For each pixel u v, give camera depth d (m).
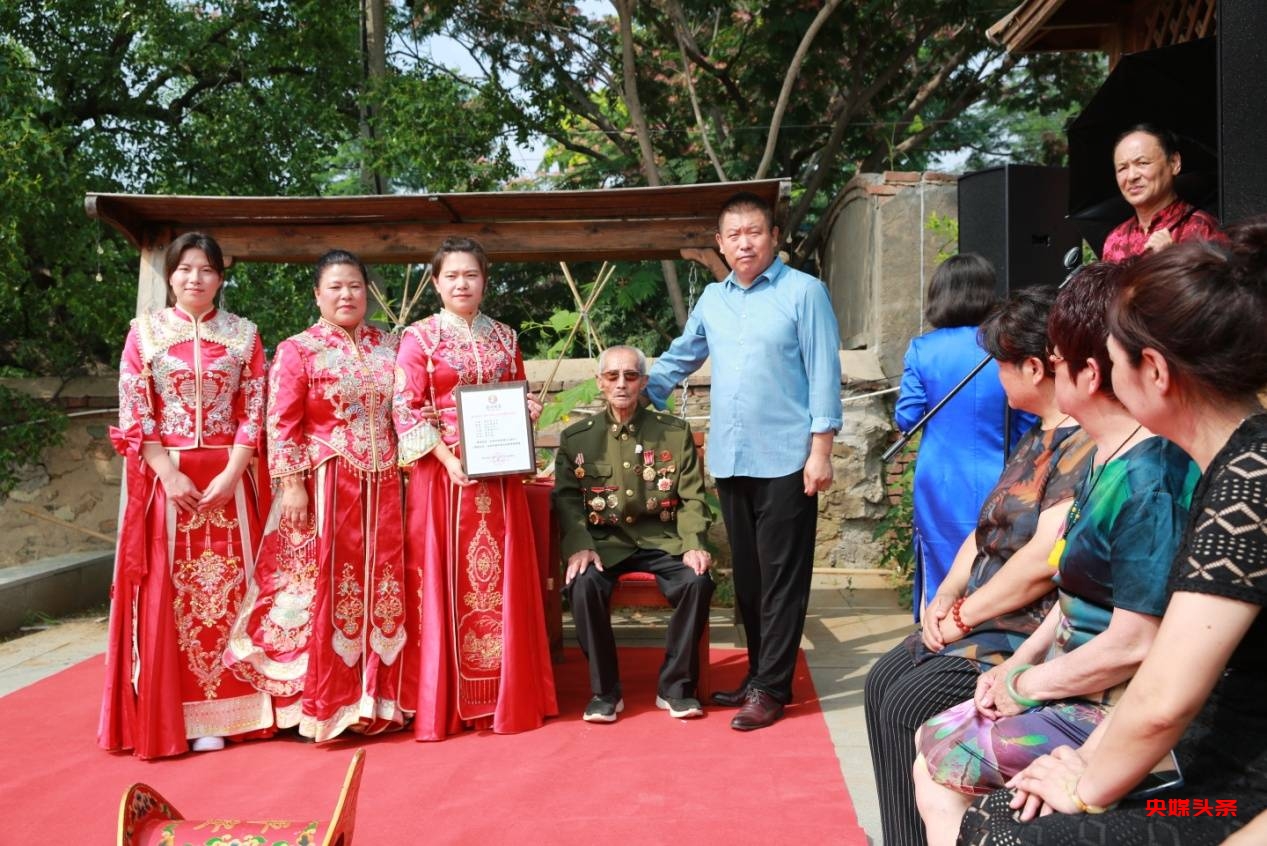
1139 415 1.67
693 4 13.19
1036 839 1.67
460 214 4.98
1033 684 2.02
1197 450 1.65
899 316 7.21
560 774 3.43
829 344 3.95
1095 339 1.95
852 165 14.77
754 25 13.34
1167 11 5.03
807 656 4.91
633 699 4.33
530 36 13.07
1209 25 4.56
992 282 3.69
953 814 2.09
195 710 3.79
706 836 2.89
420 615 3.98
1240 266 1.57
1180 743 1.69
